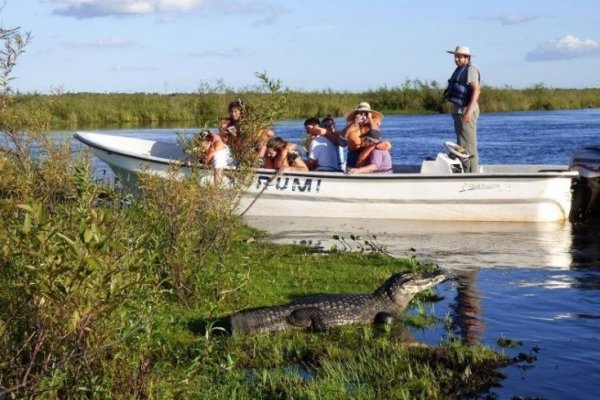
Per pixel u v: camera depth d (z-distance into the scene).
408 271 9.19
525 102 59.22
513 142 30.94
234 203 10.89
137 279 5.31
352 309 8.60
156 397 5.32
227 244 10.14
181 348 7.49
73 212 5.75
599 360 7.66
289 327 8.40
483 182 15.55
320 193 15.71
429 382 6.91
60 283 4.57
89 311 4.71
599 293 10.17
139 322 5.54
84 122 44.12
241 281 9.30
